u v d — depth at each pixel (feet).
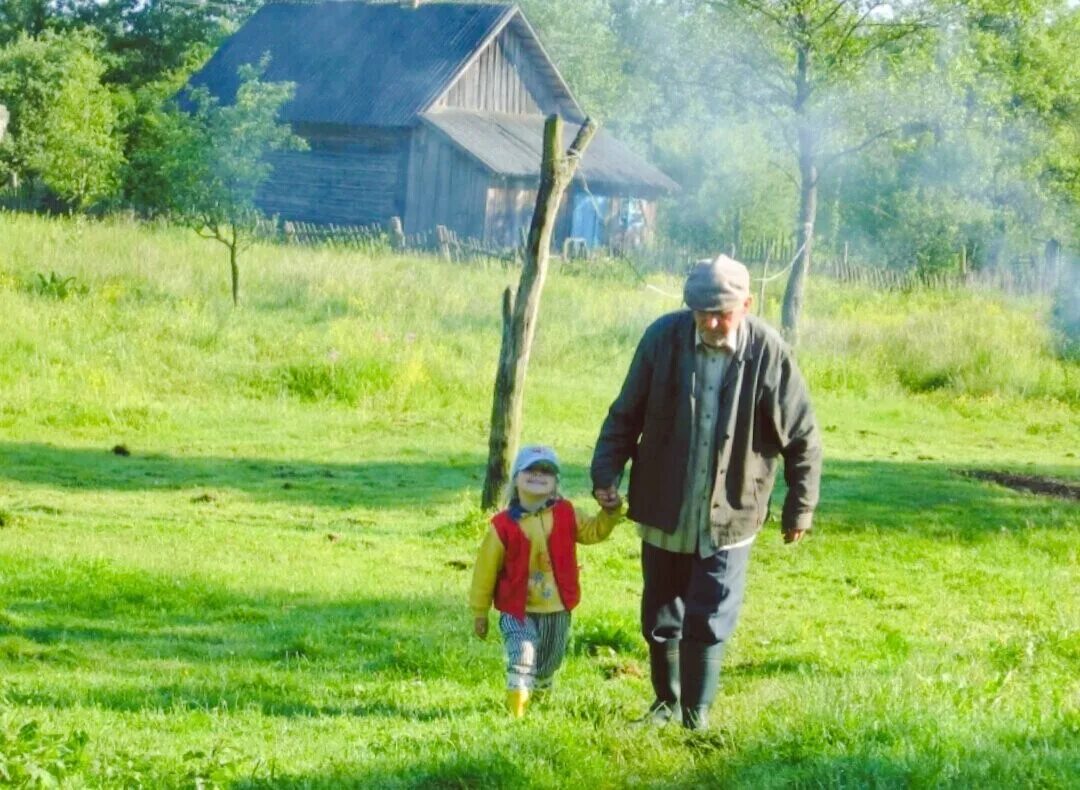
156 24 238.27
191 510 50.52
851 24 105.40
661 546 23.59
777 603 39.50
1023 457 72.08
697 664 23.08
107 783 18.67
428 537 47.11
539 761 20.10
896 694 22.76
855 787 18.49
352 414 72.18
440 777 19.65
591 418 74.74
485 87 169.78
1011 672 26.11
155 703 26.04
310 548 44.47
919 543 48.67
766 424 23.12
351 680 28.66
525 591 24.72
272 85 101.91
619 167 169.58
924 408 85.15
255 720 24.41
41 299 86.48
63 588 36.50
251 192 98.58
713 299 22.38
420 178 161.17
